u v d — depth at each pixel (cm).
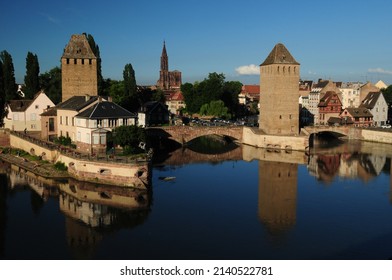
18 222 5588
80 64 11331
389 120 16825
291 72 11900
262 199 6681
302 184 7706
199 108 17412
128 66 15012
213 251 4653
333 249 4725
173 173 8594
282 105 11981
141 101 15050
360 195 6950
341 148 11925
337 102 15625
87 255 4566
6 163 9156
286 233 5200
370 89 18525
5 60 12300
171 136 12150
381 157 10419
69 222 5588
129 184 7081
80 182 7394
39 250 4709
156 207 6247
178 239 5006
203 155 10869
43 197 6669
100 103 8725
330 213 5991
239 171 8838
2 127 11769
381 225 5503
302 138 11438
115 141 8088
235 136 12962
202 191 7162
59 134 9856
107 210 6094
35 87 13225
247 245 4819
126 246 4812
